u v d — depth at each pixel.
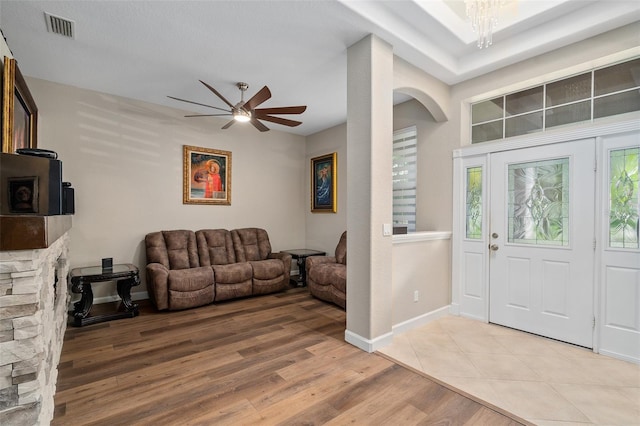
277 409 1.91
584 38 2.72
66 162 3.81
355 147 2.78
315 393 2.08
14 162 1.43
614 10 2.45
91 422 1.78
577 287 2.83
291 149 5.93
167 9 2.36
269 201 5.64
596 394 2.08
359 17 2.45
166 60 3.17
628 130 2.54
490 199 3.42
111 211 4.11
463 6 2.69
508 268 3.28
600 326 2.69
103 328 3.22
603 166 2.69
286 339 2.95
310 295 4.58
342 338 2.97
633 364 2.49
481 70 3.33
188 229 4.74
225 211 5.13
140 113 4.32
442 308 3.60
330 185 5.52
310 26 2.57
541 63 2.99
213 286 4.06
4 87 2.14
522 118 3.30
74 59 3.15
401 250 3.11
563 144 2.92
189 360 2.53
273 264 4.62
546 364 2.48
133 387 2.14
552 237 3.00
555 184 2.98
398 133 4.37
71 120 3.83
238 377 2.27
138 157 4.31
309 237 6.02
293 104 4.43
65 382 2.19
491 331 3.16
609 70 2.75
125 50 2.97
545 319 3.02
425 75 3.36
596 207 2.72
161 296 3.69
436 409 1.92
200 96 4.16
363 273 2.71
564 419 1.83
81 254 3.91
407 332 3.12
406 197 4.28
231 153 5.17
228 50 2.97
